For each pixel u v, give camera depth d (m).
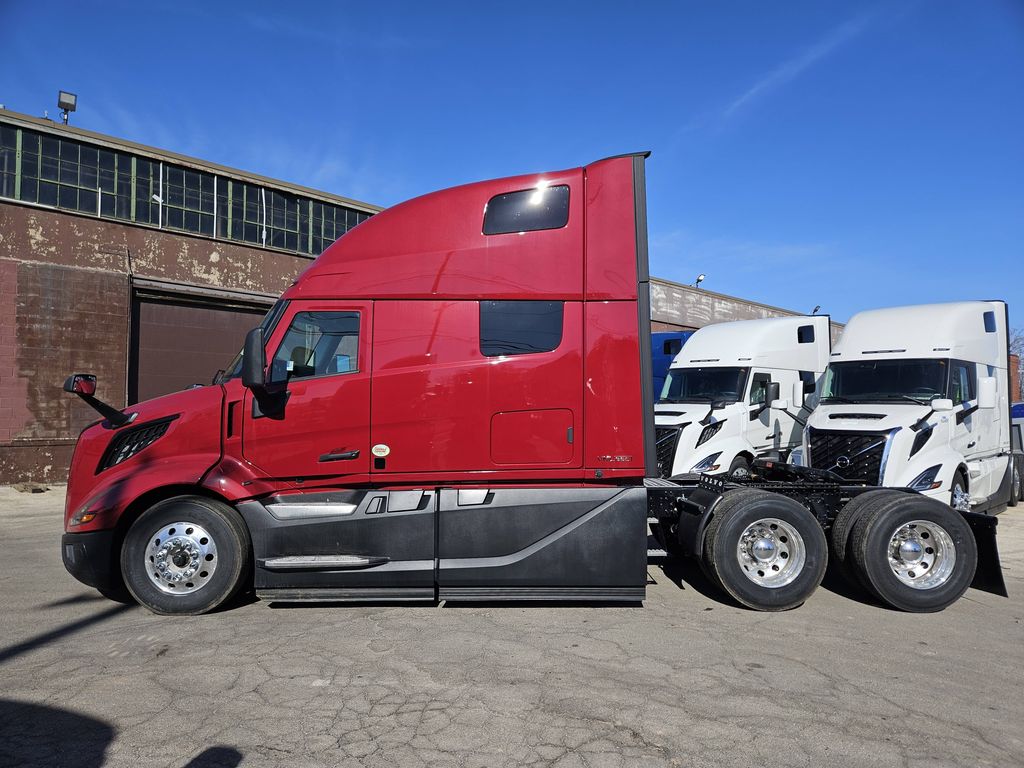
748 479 6.57
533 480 5.22
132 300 14.34
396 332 5.28
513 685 3.83
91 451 5.34
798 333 12.67
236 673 3.98
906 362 9.13
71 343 13.47
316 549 5.12
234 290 15.65
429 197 5.50
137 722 3.36
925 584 5.52
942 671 4.18
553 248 5.32
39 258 13.16
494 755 3.06
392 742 3.17
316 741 3.17
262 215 16.34
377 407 5.21
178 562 5.13
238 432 5.22
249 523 5.12
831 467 8.74
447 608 5.38
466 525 5.15
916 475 8.30
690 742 3.20
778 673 4.09
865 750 3.15
